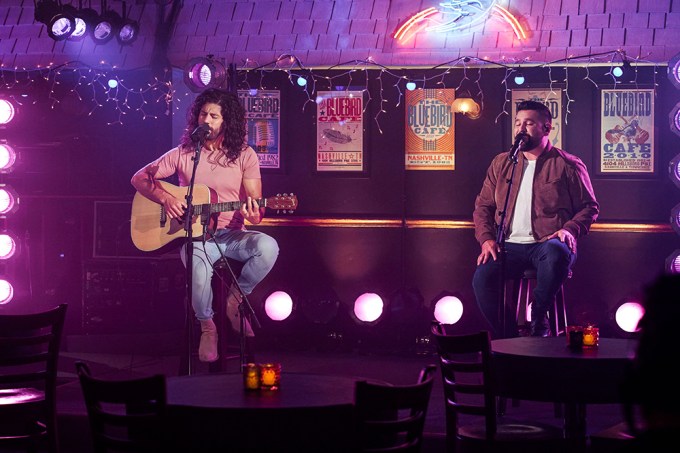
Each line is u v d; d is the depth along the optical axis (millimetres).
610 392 4742
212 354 7043
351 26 9273
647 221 9055
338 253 9406
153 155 9383
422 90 9281
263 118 9445
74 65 9445
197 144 6469
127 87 9406
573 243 7500
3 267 9312
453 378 5016
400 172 9328
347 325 9156
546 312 7348
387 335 9023
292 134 9453
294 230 9453
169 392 3984
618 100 9062
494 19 9062
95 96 9438
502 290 7211
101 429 3752
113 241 9242
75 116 9430
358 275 9398
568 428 5094
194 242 7090
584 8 8992
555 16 9000
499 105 9188
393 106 9320
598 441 4430
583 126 9109
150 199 7082
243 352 6461
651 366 1906
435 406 6750
